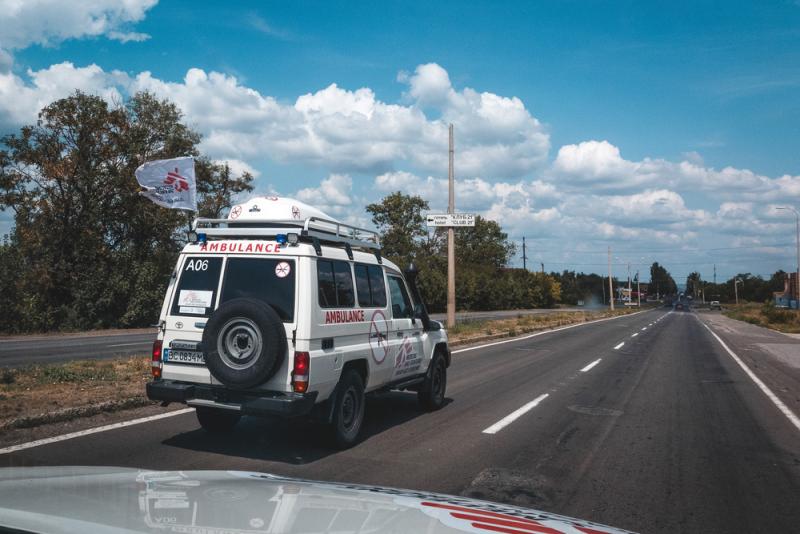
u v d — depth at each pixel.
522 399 10.24
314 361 5.91
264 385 5.89
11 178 30.55
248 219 6.52
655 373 14.53
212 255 6.34
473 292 75.50
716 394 11.45
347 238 7.08
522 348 20.25
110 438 6.52
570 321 42.91
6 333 26.97
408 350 8.12
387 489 2.74
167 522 1.75
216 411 6.89
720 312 99.75
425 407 9.08
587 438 7.46
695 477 5.85
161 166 14.23
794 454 6.87
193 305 6.28
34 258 31.27
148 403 8.30
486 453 6.58
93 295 30.47
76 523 1.67
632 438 7.52
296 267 6.03
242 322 5.77
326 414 6.30
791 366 17.08
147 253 35.62
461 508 2.35
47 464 5.44
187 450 6.18
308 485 2.54
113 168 32.94
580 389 11.55
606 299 165.38
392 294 8.02
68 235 32.09
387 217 77.38
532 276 103.62
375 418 8.42
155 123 36.03
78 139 32.25
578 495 5.21
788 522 4.64
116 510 1.84
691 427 8.30
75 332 28.05
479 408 9.35
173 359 6.27
